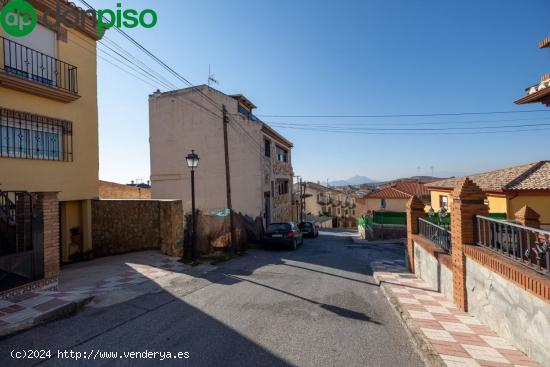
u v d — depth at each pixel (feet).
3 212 20.10
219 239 47.47
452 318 17.66
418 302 20.90
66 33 33.40
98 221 38.93
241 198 66.54
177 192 68.39
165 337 15.17
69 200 34.71
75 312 18.39
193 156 35.55
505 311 14.53
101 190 71.10
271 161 77.97
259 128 67.31
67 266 32.42
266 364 12.68
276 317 18.25
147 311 18.93
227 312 18.99
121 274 28.12
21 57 28.99
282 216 90.07
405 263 38.04
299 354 13.61
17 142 28.78
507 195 45.93
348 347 14.39
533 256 16.08
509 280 13.99
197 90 67.51
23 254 19.74
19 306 17.63
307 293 23.82
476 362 12.29
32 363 12.42
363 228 89.86
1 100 27.40
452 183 67.56
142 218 38.24
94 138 37.19
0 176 27.27
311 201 180.34
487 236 17.92
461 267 19.17
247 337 15.31
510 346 13.84
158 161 69.62
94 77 37.11
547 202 44.60
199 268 32.68
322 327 16.83
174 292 23.27
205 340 14.88
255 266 35.50
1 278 18.49
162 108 69.82
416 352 13.98
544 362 11.66
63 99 32.19
